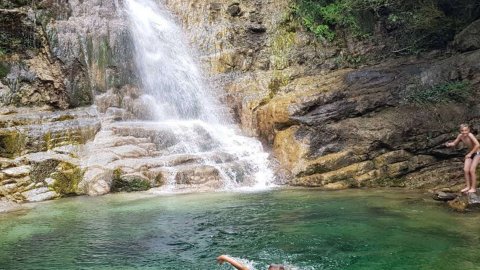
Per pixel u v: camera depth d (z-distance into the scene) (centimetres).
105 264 650
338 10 1756
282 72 1661
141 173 1175
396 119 1281
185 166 1223
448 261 623
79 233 797
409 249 677
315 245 710
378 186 1191
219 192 1145
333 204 979
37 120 1276
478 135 1227
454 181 1155
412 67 1470
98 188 1125
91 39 1491
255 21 1819
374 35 1741
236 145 1422
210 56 1727
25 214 938
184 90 1669
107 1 1603
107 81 1489
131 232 800
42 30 1460
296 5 1823
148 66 1602
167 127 1380
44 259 671
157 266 640
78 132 1259
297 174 1250
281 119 1392
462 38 1522
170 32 1736
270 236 762
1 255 689
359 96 1377
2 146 1160
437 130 1245
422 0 1648
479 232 745
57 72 1439
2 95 1361
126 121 1453
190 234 783
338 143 1304
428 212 887
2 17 1412
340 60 1705
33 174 1108
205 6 1828
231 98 1616
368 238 735
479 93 1312
